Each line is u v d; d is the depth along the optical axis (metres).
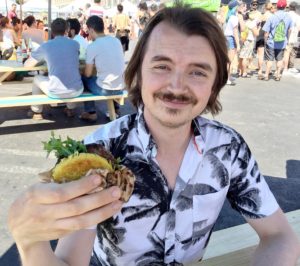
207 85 1.32
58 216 0.85
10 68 5.39
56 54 5.17
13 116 5.99
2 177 3.97
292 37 11.23
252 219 1.59
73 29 7.38
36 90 5.79
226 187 1.50
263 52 10.27
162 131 1.35
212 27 1.32
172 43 1.28
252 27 9.98
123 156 1.37
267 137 5.70
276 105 7.61
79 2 18.28
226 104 7.40
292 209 3.68
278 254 1.45
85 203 0.85
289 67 12.03
